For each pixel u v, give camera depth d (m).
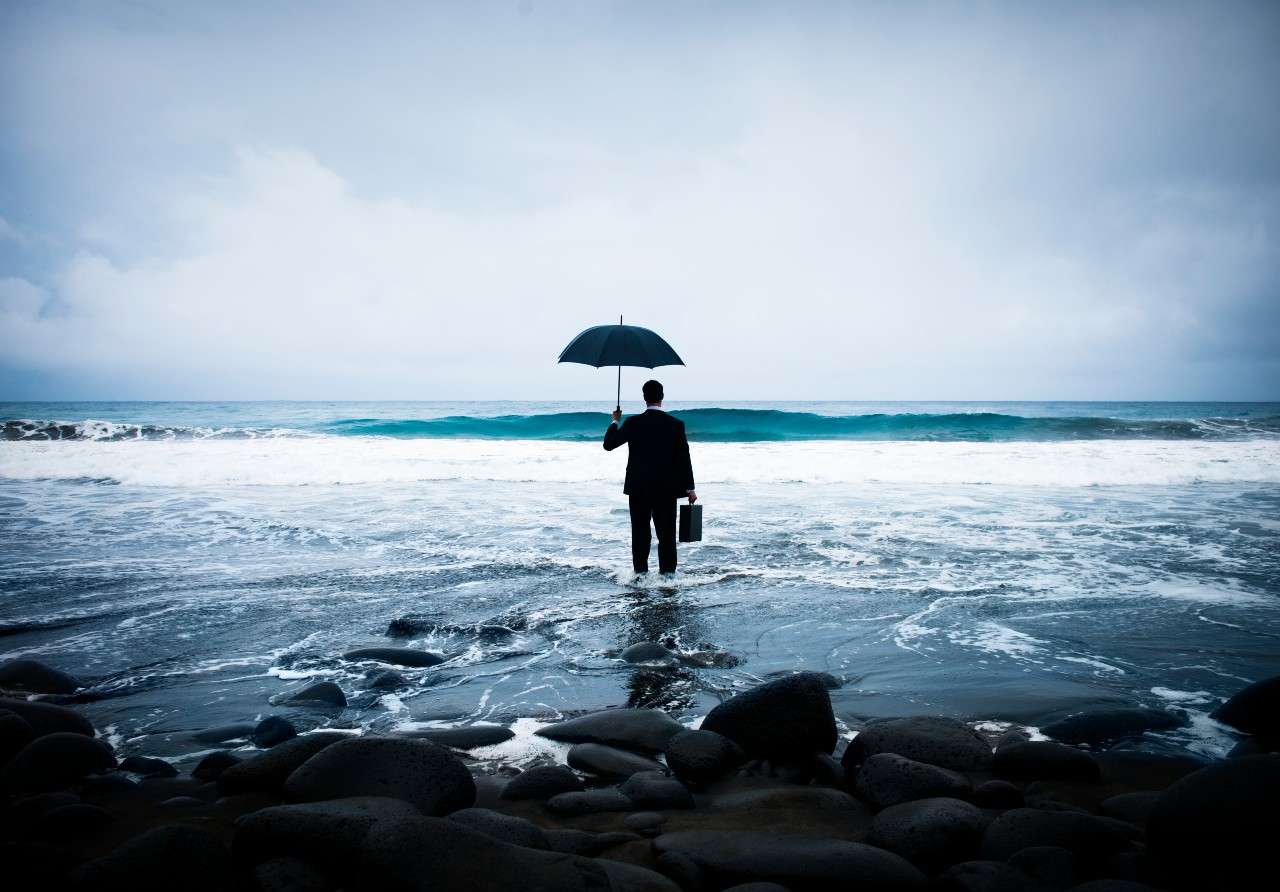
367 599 6.48
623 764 3.34
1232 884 2.18
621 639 5.40
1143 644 5.26
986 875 2.22
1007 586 6.89
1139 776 3.25
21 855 2.38
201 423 38.03
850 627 5.66
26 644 5.26
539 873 2.12
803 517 10.80
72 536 9.32
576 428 33.38
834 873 2.29
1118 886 2.08
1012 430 28.14
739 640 5.37
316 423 36.94
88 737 3.37
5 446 19.09
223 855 2.35
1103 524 10.23
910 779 2.96
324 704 4.20
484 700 4.30
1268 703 3.75
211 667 4.84
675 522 7.45
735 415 32.84
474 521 10.52
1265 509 11.58
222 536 9.37
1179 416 65.56
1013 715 4.02
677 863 2.33
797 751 3.43
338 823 2.38
